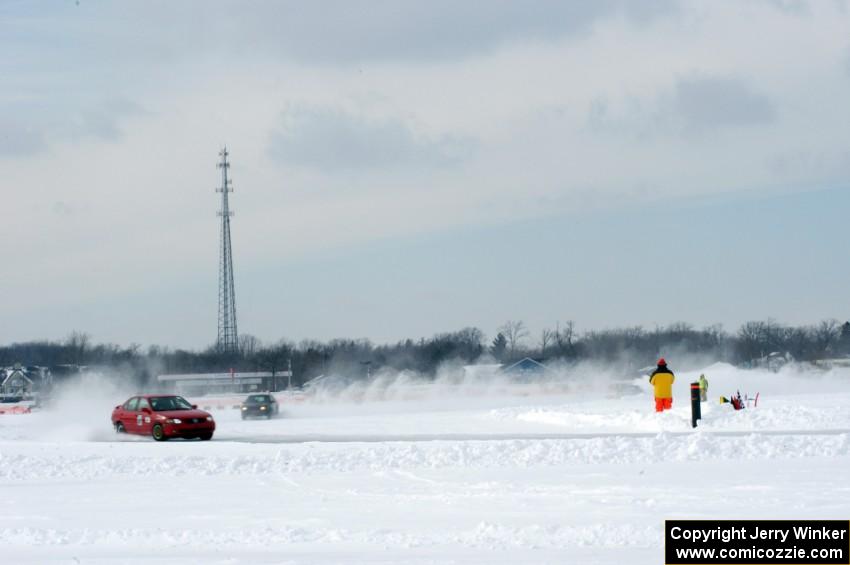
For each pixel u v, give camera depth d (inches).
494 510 1298.0
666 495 1353.3
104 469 1927.9
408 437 2519.7
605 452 1841.8
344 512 1334.9
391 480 1649.9
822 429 2335.1
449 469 1766.7
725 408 2682.1
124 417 2915.8
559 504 1320.1
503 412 3299.7
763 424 2450.8
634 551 1020.5
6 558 1107.9
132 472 1902.1
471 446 1957.4
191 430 2701.8
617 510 1250.6
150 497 1553.9
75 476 1886.1
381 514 1305.4
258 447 2183.8
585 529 1119.6
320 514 1325.0
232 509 1400.1
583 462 1793.8
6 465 1993.1
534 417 3085.6
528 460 1824.6
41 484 1790.1
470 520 1232.8
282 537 1157.7
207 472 1860.2
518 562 974.4
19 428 3513.8
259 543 1138.0
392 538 1123.3
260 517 1321.4
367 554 1048.2
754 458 1764.3
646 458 1798.7
